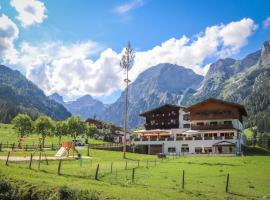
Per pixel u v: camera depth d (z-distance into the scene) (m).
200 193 32.19
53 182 30.81
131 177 40.91
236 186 37.25
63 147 64.69
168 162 65.00
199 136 107.88
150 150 109.19
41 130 110.69
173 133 119.69
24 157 56.28
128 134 173.00
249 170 51.69
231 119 106.88
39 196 27.45
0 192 28.41
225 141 98.25
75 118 123.88
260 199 31.00
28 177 32.28
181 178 41.78
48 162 52.00
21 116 111.38
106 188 30.64
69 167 46.41
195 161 66.69
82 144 116.81
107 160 67.19
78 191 27.47
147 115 128.75
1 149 72.88
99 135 161.00
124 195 28.00
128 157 78.06
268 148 153.25
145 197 28.00
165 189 33.00
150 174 44.75
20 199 27.66
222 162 64.00
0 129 166.12
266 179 42.97
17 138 134.38
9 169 35.38
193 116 111.12
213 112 108.81
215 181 40.19
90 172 42.22
